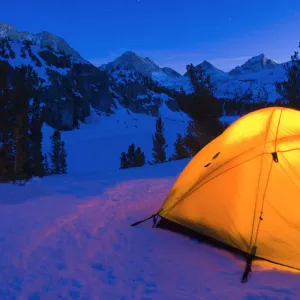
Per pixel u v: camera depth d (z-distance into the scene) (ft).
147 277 12.12
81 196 27.22
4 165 33.12
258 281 11.67
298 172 14.38
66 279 11.96
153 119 263.49
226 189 15.47
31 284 11.61
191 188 16.72
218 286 11.34
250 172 15.14
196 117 54.13
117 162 124.98
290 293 10.65
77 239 16.16
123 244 15.48
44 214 20.85
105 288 11.30
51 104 186.91
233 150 16.06
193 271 12.61
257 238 13.80
